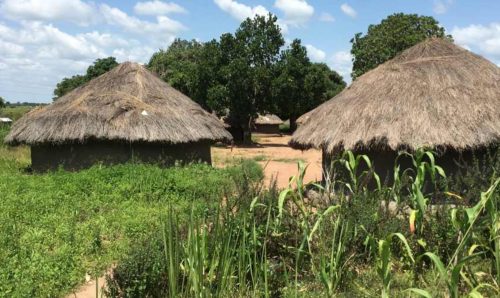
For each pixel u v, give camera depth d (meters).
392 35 25.44
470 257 3.59
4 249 6.43
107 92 14.56
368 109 9.83
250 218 5.05
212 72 29.64
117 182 10.43
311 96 29.66
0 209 8.39
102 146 13.67
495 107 9.46
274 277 4.95
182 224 5.45
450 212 5.32
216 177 11.01
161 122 13.83
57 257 6.16
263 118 43.09
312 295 4.75
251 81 28.31
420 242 5.04
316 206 5.71
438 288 4.84
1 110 41.59
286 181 14.73
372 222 5.32
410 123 9.22
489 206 4.27
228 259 4.50
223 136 15.17
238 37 29.41
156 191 10.09
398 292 4.81
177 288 4.45
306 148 10.84
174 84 33.62
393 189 5.74
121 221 7.88
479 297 3.81
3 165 15.42
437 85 9.88
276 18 29.33
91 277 6.05
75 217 8.09
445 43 11.35
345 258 5.04
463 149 8.80
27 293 5.21
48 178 10.98
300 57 29.62
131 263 4.86
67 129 13.39
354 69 26.67
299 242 5.26
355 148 9.41
